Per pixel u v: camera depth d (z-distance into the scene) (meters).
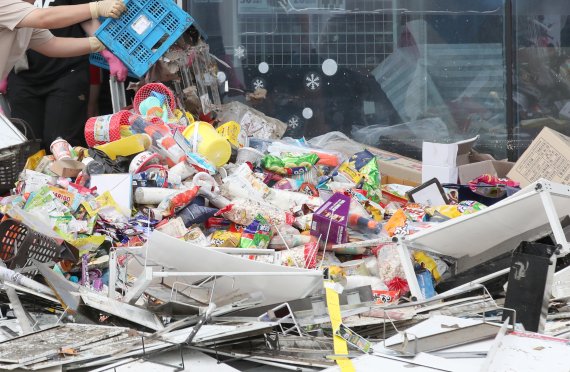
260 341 10.27
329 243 13.90
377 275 13.43
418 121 20.80
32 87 18.69
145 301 11.65
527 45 20.55
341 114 20.80
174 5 17.20
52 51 17.27
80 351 9.68
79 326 10.59
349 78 20.72
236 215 14.21
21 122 16.19
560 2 20.41
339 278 12.63
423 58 20.67
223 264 11.55
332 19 20.58
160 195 14.58
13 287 11.38
